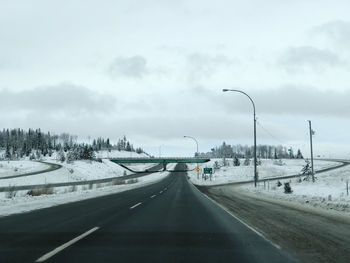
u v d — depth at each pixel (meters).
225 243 7.68
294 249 7.08
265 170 100.94
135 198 23.14
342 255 6.55
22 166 93.19
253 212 14.52
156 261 6.02
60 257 6.25
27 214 13.20
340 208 15.82
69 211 14.38
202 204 18.66
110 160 140.88
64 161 115.12
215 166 108.81
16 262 5.88
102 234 8.77
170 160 140.00
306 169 56.19
